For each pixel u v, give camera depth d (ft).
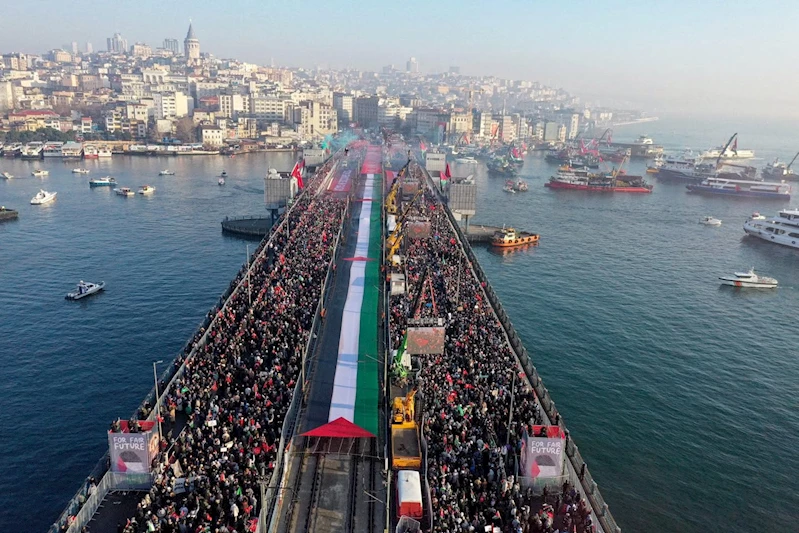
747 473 277.85
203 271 548.72
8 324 414.00
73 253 596.29
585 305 492.95
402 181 634.84
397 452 205.05
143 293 484.74
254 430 209.26
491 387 245.24
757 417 326.65
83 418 299.38
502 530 175.32
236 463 193.77
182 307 455.22
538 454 196.75
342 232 502.38
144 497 185.16
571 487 201.26
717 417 324.39
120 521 179.83
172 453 207.82
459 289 361.92
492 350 279.69
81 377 340.59
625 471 274.57
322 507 189.16
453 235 511.81
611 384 354.54
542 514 180.04
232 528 169.27
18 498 241.96
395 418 217.56
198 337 295.48
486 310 340.59
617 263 636.89
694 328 454.40
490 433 216.74
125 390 327.26
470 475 192.24
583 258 650.43
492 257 640.17
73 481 253.03
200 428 216.54
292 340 280.51
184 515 172.76
